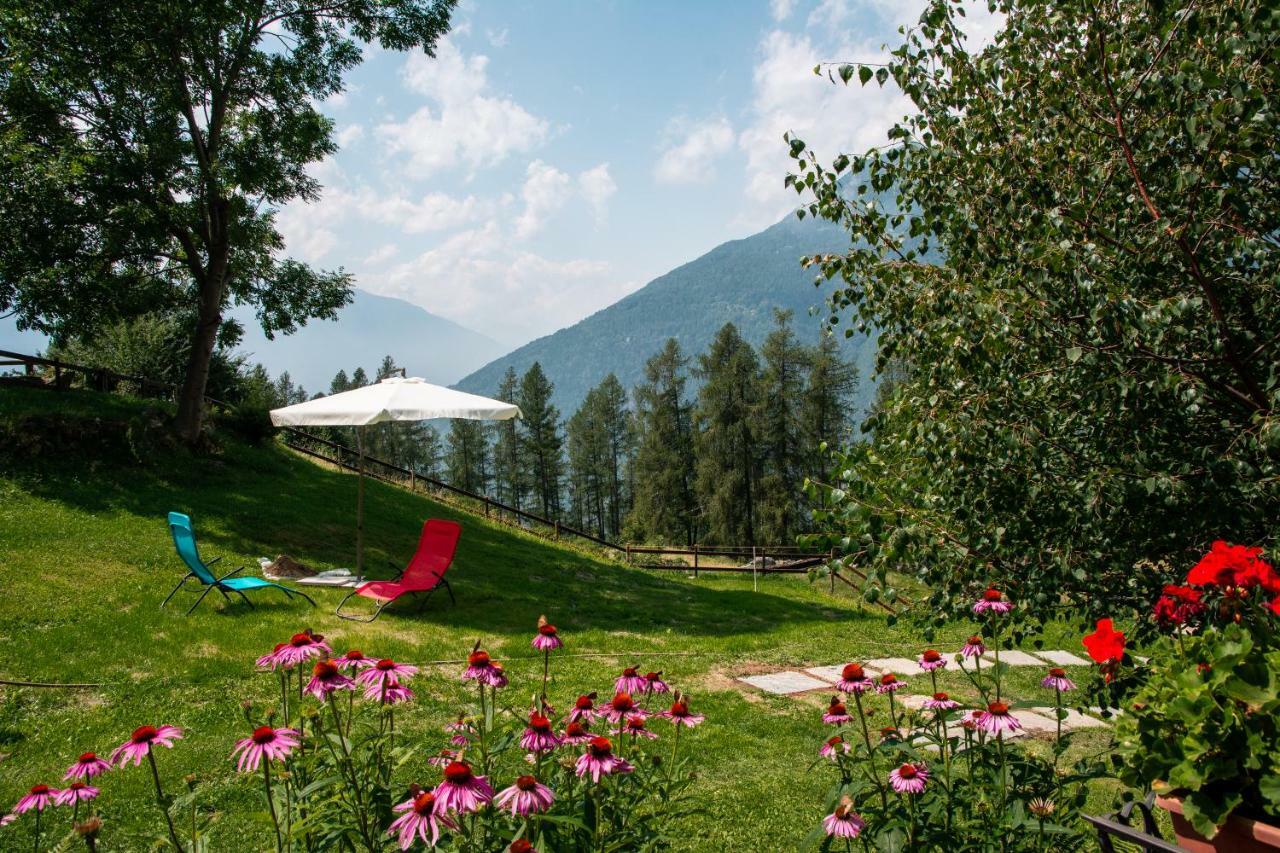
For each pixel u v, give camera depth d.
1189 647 2.30
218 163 15.86
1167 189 3.81
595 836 2.60
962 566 4.00
